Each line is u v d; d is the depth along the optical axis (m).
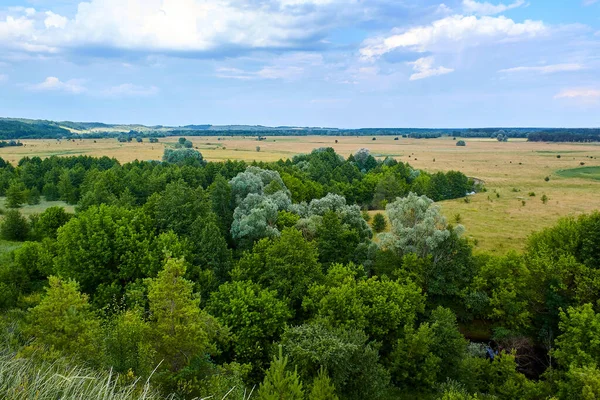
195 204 53.06
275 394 17.28
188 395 19.27
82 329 21.83
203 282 40.34
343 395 24.78
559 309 34.09
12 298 34.75
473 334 41.97
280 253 41.72
